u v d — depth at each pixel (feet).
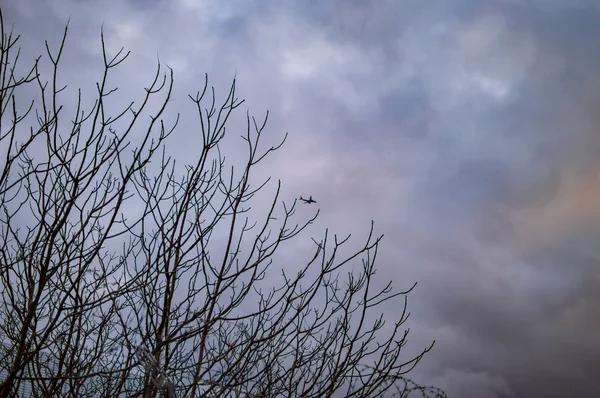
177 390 15.85
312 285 17.80
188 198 17.71
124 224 17.20
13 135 15.24
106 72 15.76
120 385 15.53
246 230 18.07
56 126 15.57
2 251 15.17
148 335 16.17
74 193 14.74
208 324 16.12
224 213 18.22
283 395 16.98
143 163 15.97
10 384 12.99
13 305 14.29
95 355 16.28
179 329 15.98
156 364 13.91
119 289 15.76
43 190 15.97
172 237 17.31
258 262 17.54
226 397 16.01
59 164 16.07
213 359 16.34
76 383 15.61
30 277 14.90
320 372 18.07
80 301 15.49
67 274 15.30
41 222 15.03
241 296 16.98
